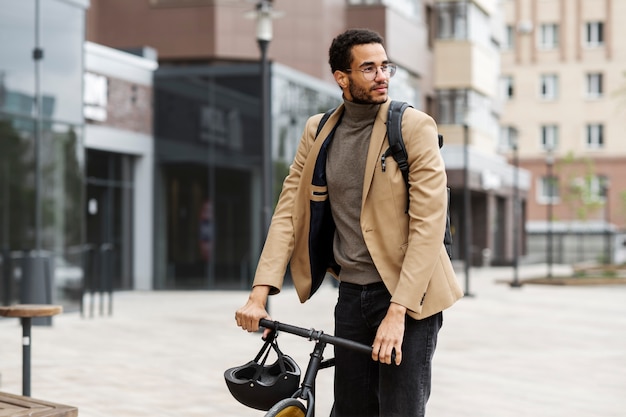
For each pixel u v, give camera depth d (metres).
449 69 39.69
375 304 4.32
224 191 25.73
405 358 4.25
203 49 27.17
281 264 4.33
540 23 61.56
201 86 25.75
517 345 12.77
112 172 25.14
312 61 28.48
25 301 15.30
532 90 61.50
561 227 59.81
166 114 25.89
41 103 17.31
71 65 17.83
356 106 4.25
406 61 34.03
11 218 17.25
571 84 61.03
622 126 60.31
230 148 25.64
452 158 38.56
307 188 4.37
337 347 4.43
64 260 17.41
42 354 11.57
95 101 23.50
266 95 14.45
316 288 4.52
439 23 39.84
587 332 14.55
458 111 39.75
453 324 15.74
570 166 60.09
